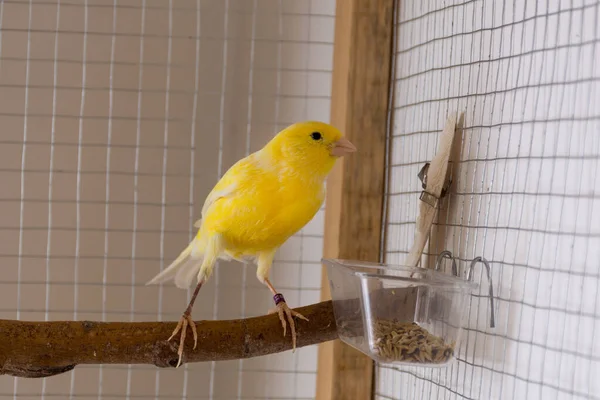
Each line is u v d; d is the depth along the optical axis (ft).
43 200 2.74
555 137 2.05
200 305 2.80
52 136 2.75
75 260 2.75
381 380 2.50
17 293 2.73
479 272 2.19
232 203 2.26
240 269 2.81
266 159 2.27
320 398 2.57
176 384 2.78
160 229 2.78
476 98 2.24
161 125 2.78
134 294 2.77
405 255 2.42
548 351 2.04
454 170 2.28
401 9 2.50
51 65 2.75
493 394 2.15
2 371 2.21
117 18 2.77
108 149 2.77
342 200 2.49
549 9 2.08
